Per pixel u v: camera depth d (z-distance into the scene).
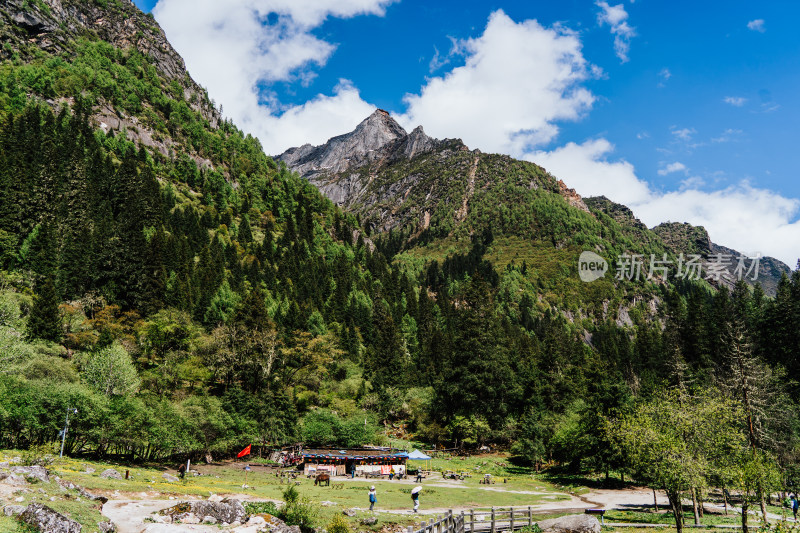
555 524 30.89
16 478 22.44
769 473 31.78
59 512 19.00
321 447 78.88
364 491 46.16
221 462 64.56
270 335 101.88
